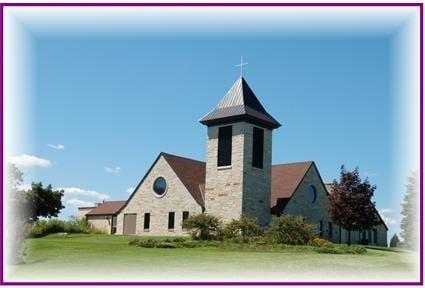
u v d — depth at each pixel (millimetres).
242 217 38469
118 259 24766
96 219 61969
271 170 46969
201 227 37594
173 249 31016
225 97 45031
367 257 28891
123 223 49719
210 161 43812
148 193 48219
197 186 46438
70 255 26609
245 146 42000
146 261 24016
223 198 42312
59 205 54688
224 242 34781
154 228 46844
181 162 48875
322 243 35406
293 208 45000
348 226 41812
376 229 56781
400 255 31688
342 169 42719
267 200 43562
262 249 31406
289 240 35375
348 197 41562
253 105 44188
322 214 48594
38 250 29328
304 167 48250
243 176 41438
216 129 43906
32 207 49938
